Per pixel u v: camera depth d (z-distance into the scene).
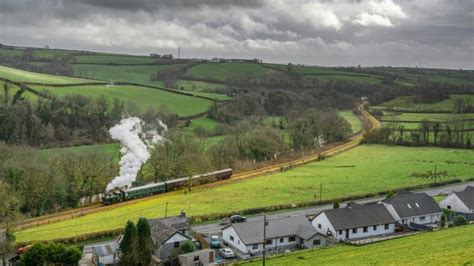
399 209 101.94
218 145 166.12
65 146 163.88
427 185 137.62
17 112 170.88
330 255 76.56
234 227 87.19
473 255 64.31
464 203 108.75
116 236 93.88
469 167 161.25
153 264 74.81
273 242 87.12
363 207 98.81
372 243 83.19
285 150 190.50
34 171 115.12
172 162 143.62
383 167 162.25
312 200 120.88
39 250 70.75
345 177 147.75
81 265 76.81
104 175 127.62
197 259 76.94
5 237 83.94
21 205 110.44
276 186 136.88
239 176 151.75
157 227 83.38
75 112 187.00
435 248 72.19
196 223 103.12
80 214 110.69
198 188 135.75
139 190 125.88
